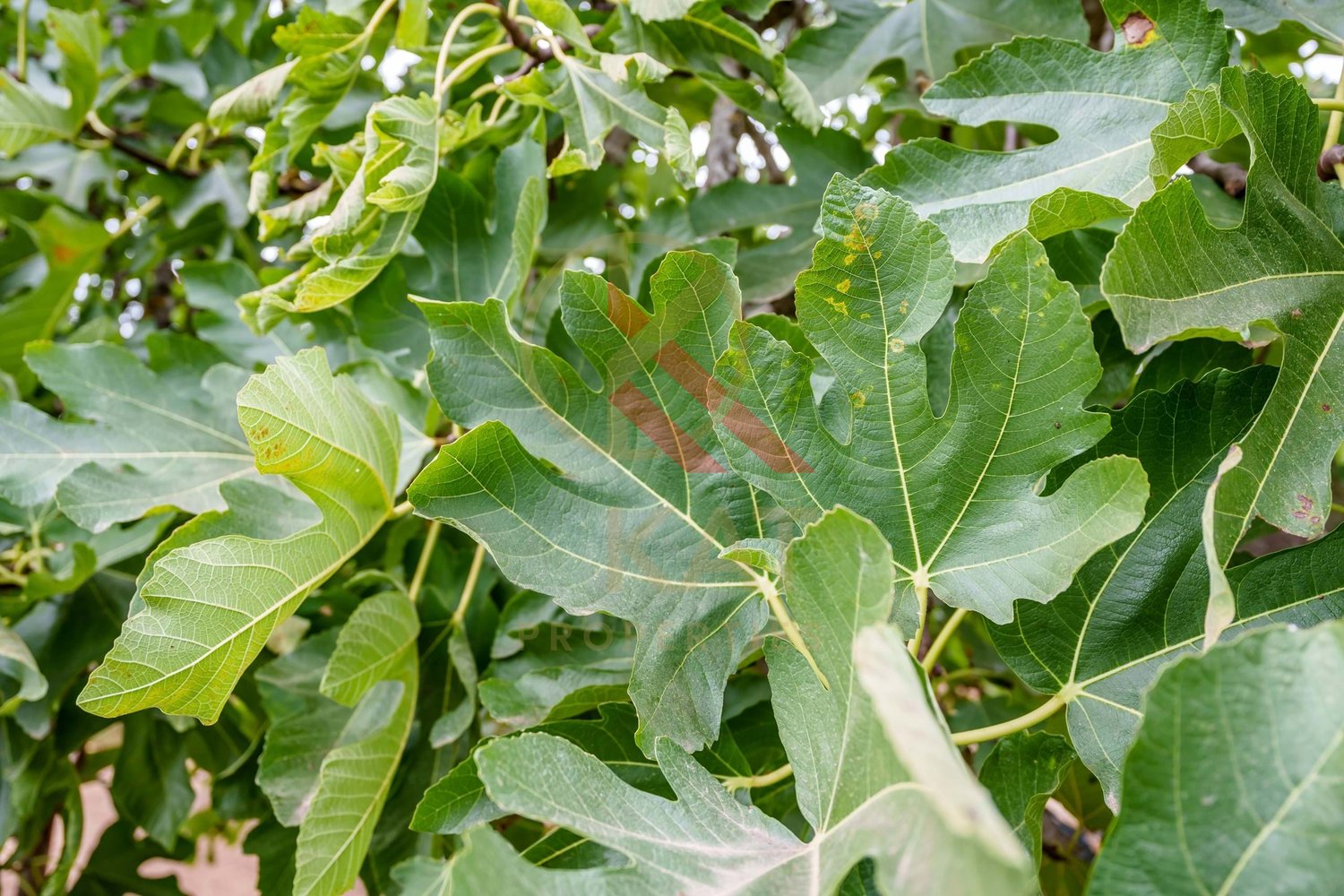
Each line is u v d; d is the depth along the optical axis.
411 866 0.39
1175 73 0.45
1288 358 0.39
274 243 0.84
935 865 0.28
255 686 0.79
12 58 1.05
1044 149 0.46
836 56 0.65
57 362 0.62
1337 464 1.02
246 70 0.84
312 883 0.47
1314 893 0.30
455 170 0.66
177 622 0.40
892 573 0.33
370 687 0.52
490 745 0.35
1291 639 0.31
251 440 0.42
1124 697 0.40
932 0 0.63
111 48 0.96
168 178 0.85
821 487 0.40
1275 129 0.41
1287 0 0.51
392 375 0.59
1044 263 0.38
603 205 0.67
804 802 0.37
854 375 0.40
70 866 0.78
